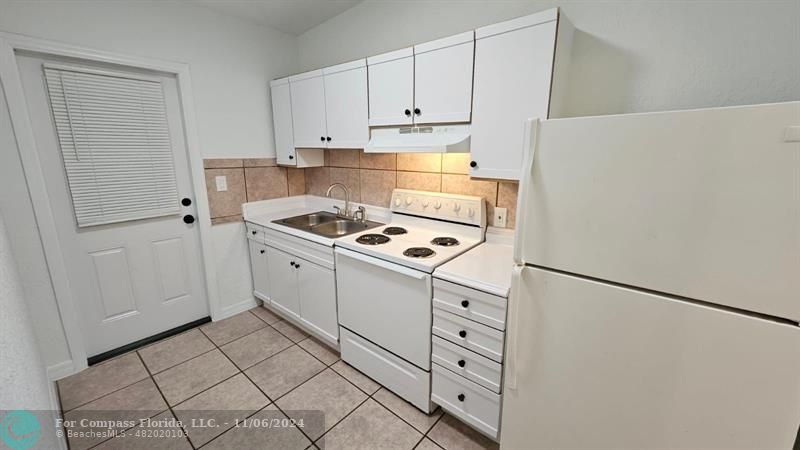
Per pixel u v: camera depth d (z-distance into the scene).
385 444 1.57
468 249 1.84
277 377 2.03
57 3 1.78
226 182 2.60
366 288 1.89
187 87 2.29
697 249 0.89
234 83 2.54
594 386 1.12
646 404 1.03
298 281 2.36
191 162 2.40
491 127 1.58
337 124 2.28
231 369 2.11
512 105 1.49
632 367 1.04
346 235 2.13
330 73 2.24
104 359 2.18
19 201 1.77
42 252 1.87
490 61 1.53
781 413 0.84
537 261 1.17
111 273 2.20
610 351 1.07
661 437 1.03
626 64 1.46
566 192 1.07
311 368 2.12
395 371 1.84
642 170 0.93
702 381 0.93
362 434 1.63
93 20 1.90
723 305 0.88
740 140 0.79
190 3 2.25
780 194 0.77
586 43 1.54
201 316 2.68
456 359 1.55
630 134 0.93
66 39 1.83
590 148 1.00
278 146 2.79
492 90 1.54
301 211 2.98
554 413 1.22
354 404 1.82
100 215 2.09
